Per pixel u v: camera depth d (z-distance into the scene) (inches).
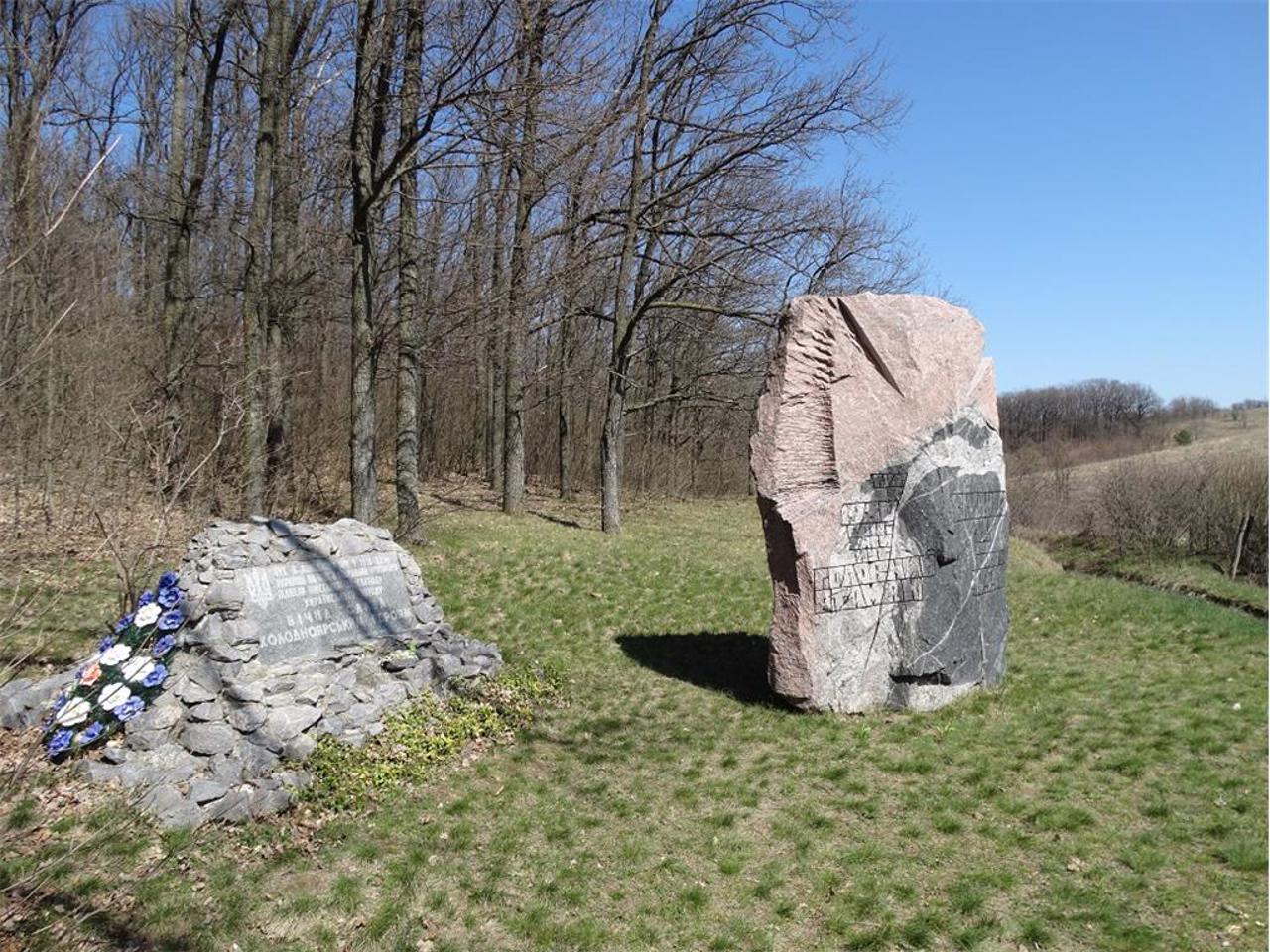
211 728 244.5
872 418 323.9
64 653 312.8
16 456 391.5
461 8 470.3
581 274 787.4
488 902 201.2
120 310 556.1
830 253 761.0
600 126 568.1
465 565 518.9
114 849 200.1
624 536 719.1
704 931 194.2
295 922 186.7
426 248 635.5
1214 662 389.7
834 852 227.1
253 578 282.0
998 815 244.8
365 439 524.4
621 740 305.9
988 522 355.9
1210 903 201.5
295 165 609.0
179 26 631.8
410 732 283.0
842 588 317.1
